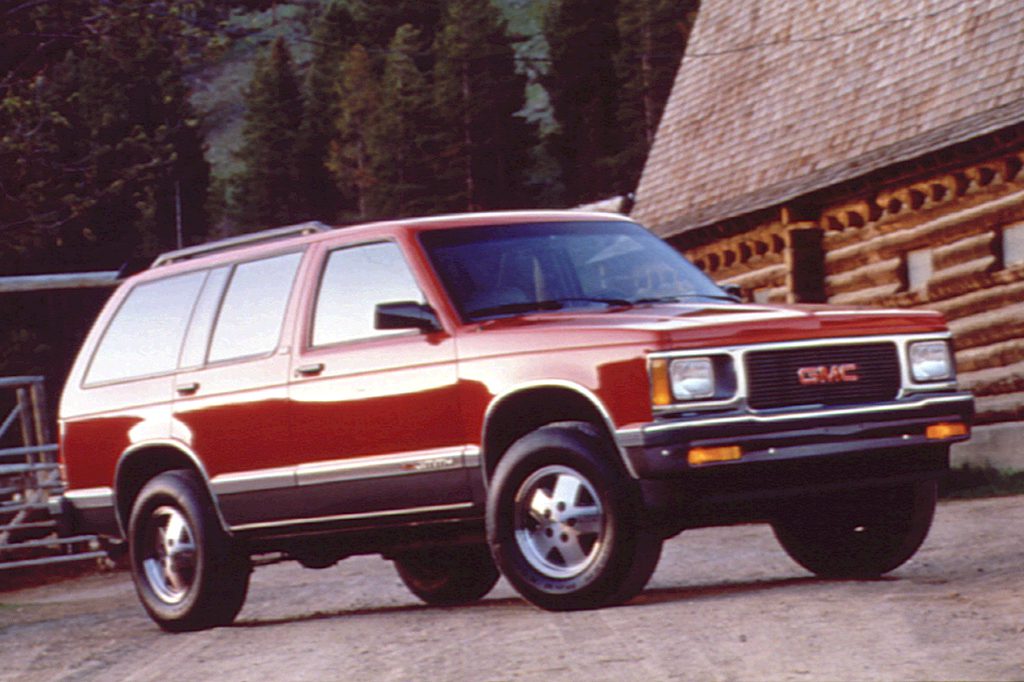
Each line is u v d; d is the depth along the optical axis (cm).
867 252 2050
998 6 1886
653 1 10438
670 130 2558
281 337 869
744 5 2527
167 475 931
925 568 908
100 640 935
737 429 721
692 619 689
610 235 861
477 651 664
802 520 854
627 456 724
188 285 945
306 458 849
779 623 657
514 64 12106
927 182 1925
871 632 617
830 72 2181
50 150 2241
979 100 1812
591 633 676
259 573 1505
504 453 794
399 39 12706
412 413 801
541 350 756
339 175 12888
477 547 969
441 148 11844
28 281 2781
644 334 727
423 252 823
